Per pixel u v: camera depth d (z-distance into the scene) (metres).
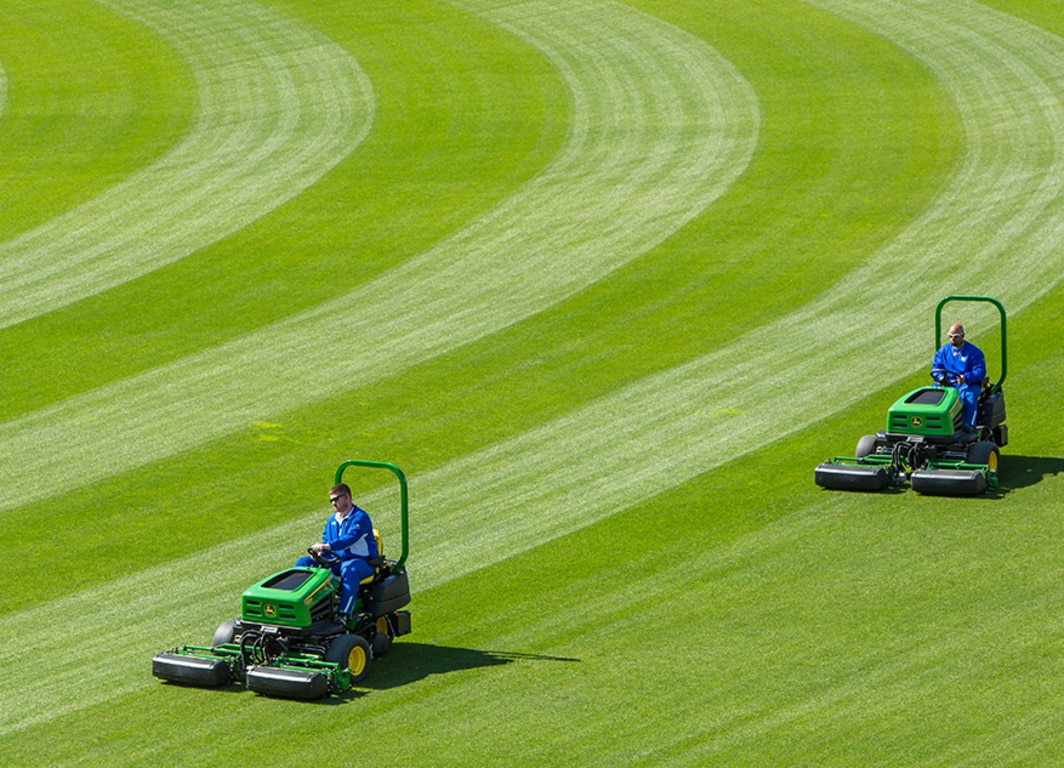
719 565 49.53
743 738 36.22
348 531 42.50
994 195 99.69
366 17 157.25
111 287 91.69
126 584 50.59
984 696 37.91
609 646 43.06
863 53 137.12
